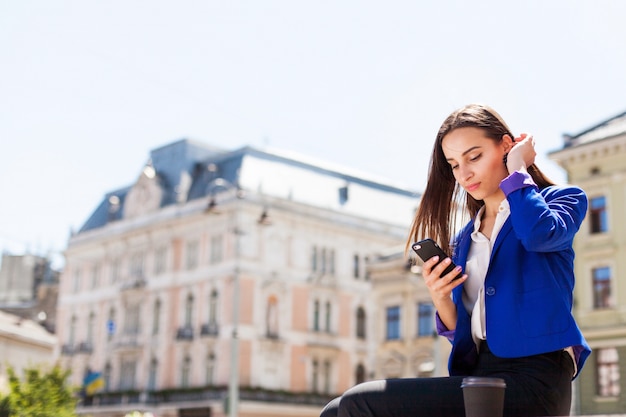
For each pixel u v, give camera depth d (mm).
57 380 25297
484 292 2072
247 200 42125
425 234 2508
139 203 48500
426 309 34062
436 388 1878
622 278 25484
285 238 43156
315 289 43656
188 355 42938
